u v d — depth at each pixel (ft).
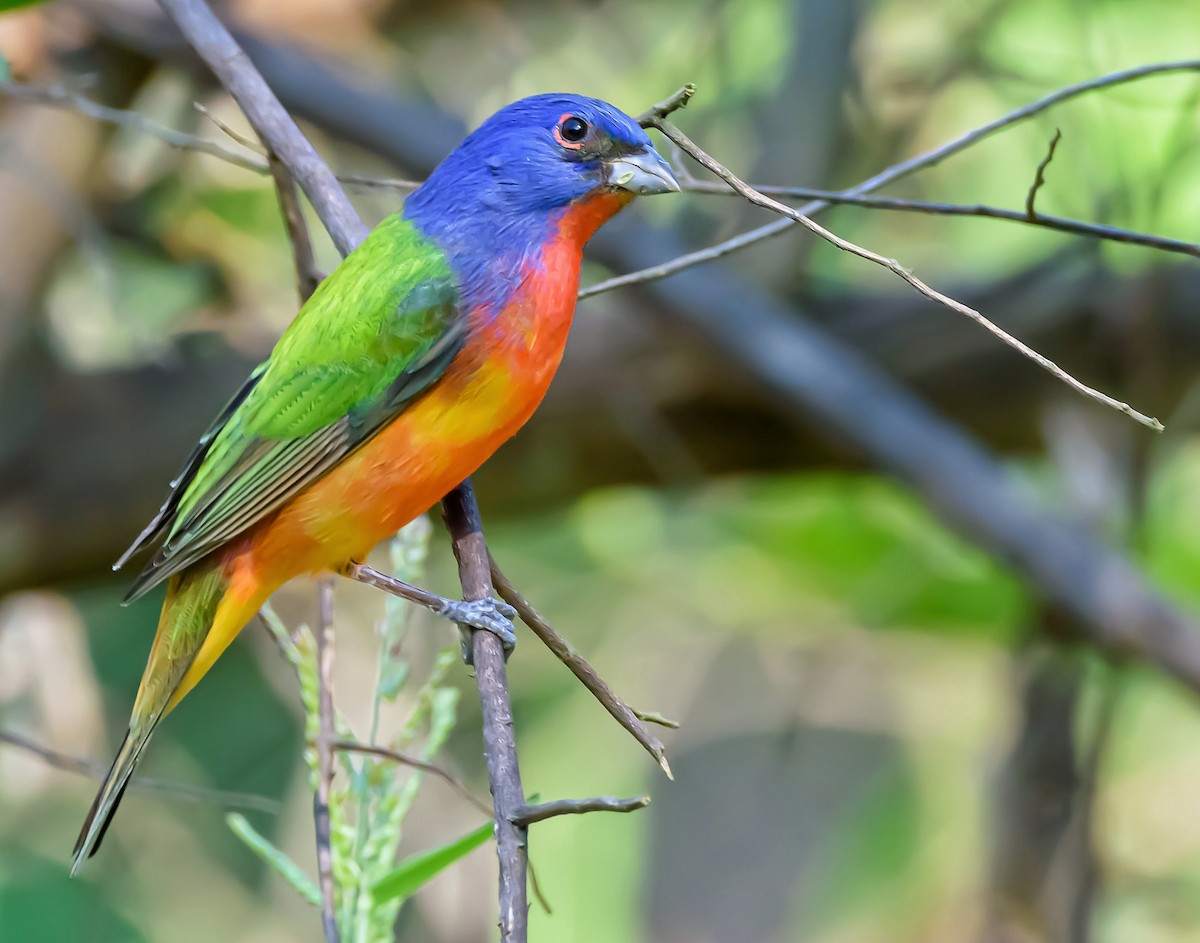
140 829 42.73
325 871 20.11
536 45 45.83
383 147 38.75
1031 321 38.34
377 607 40.04
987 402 39.37
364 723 37.86
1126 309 37.24
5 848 41.83
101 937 41.63
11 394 38.83
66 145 38.99
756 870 50.24
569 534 46.47
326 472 23.91
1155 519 43.60
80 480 38.99
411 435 23.72
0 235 38.17
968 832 46.39
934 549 43.45
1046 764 36.70
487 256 24.11
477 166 24.54
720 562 45.01
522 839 16.90
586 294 24.67
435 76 47.80
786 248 38.96
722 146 41.86
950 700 48.08
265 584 24.68
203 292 42.19
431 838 38.11
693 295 36.42
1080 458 37.73
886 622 43.86
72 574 40.01
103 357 42.70
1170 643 33.78
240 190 42.73
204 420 39.37
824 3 39.14
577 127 24.52
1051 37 42.22
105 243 37.86
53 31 38.50
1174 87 39.91
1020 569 34.91
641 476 40.93
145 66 39.29
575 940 42.50
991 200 43.70
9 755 38.63
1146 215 37.40
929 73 42.60
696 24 44.16
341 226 24.26
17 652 38.06
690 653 47.70
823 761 50.44
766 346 36.37
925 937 45.78
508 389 23.91
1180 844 43.86
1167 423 37.93
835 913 47.19
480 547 22.94
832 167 39.78
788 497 44.60
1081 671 36.86
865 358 39.47
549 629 19.04
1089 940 36.24
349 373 23.75
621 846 43.65
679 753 50.65
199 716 44.55
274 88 38.73
